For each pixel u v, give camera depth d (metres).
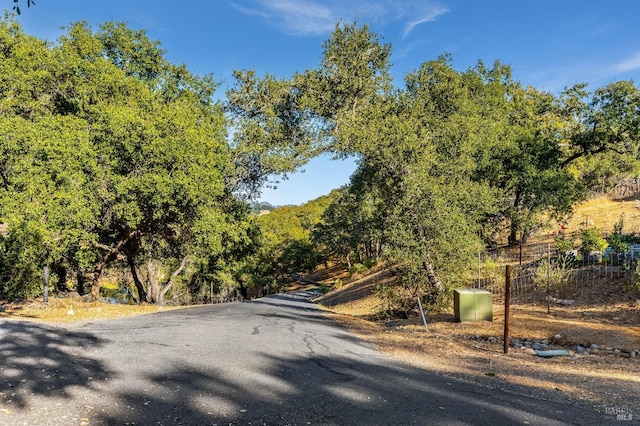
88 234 17.73
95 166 17.38
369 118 19.95
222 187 21.56
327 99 22.38
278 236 77.50
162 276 43.72
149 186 17.98
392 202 17.92
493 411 5.75
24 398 5.17
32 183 16.05
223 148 22.91
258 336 11.05
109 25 24.77
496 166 24.89
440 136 20.94
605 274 17.27
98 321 12.46
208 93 26.92
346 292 34.09
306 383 6.71
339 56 22.48
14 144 16.45
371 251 56.19
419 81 26.27
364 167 19.67
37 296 17.14
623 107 22.58
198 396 5.70
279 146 23.55
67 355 7.58
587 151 25.55
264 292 63.41
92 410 4.95
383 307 19.73
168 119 19.84
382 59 23.08
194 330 11.32
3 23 23.42
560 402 6.47
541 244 27.58
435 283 16.44
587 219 32.09
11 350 7.69
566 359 10.38
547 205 25.81
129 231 21.81
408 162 18.27
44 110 21.23
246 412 5.20
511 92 38.84
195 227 20.30
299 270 69.81
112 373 6.59
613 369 9.26
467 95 30.42
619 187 40.22
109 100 21.41
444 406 5.88
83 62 21.45
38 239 15.98
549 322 13.72
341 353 9.66
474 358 10.21
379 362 8.99
